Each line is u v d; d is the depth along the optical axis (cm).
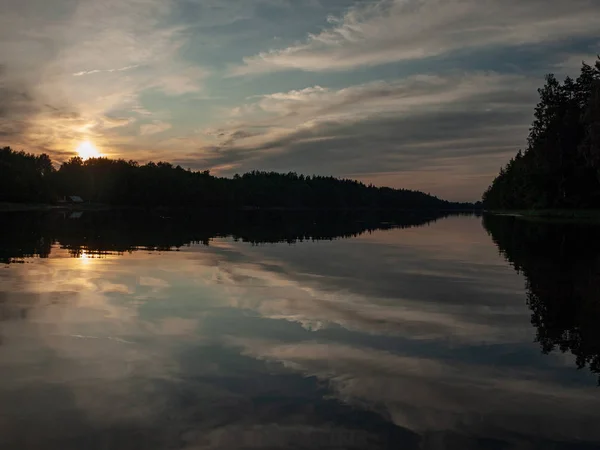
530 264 2083
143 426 593
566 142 7781
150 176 16538
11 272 1697
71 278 1590
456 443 561
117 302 1252
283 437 570
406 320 1117
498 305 1277
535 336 994
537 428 601
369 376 765
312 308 1227
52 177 16388
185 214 10312
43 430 582
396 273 1834
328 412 636
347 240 3497
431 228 5631
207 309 1192
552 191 8194
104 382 726
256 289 1465
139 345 903
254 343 925
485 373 784
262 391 701
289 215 11181
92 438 564
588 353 886
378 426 600
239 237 3591
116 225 4959
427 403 668
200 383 727
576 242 3152
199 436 570
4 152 13950
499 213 13725
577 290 1488
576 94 8050
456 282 1636
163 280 1584
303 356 855
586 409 655
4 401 659
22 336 950
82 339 935
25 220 5569
